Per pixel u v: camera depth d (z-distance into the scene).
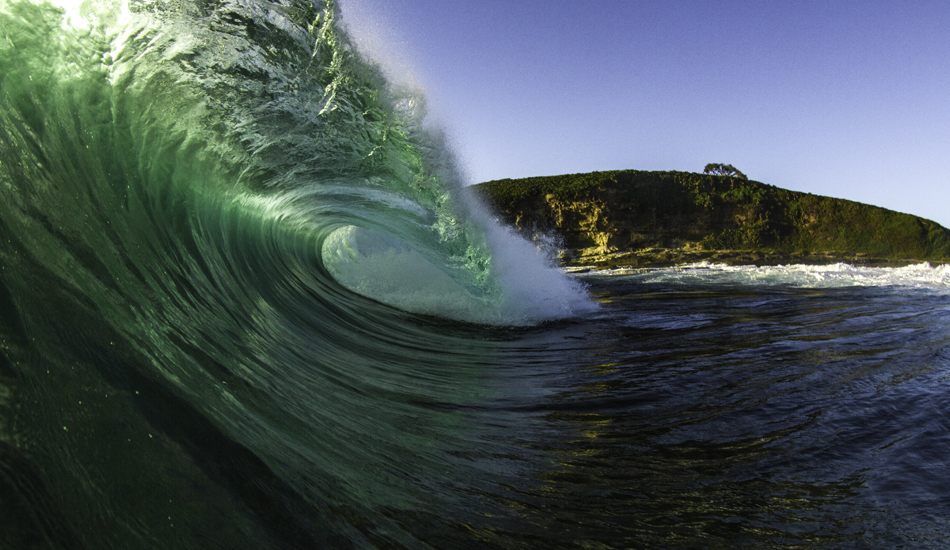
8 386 1.26
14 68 2.38
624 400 4.21
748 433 3.36
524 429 3.51
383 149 6.83
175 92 4.02
